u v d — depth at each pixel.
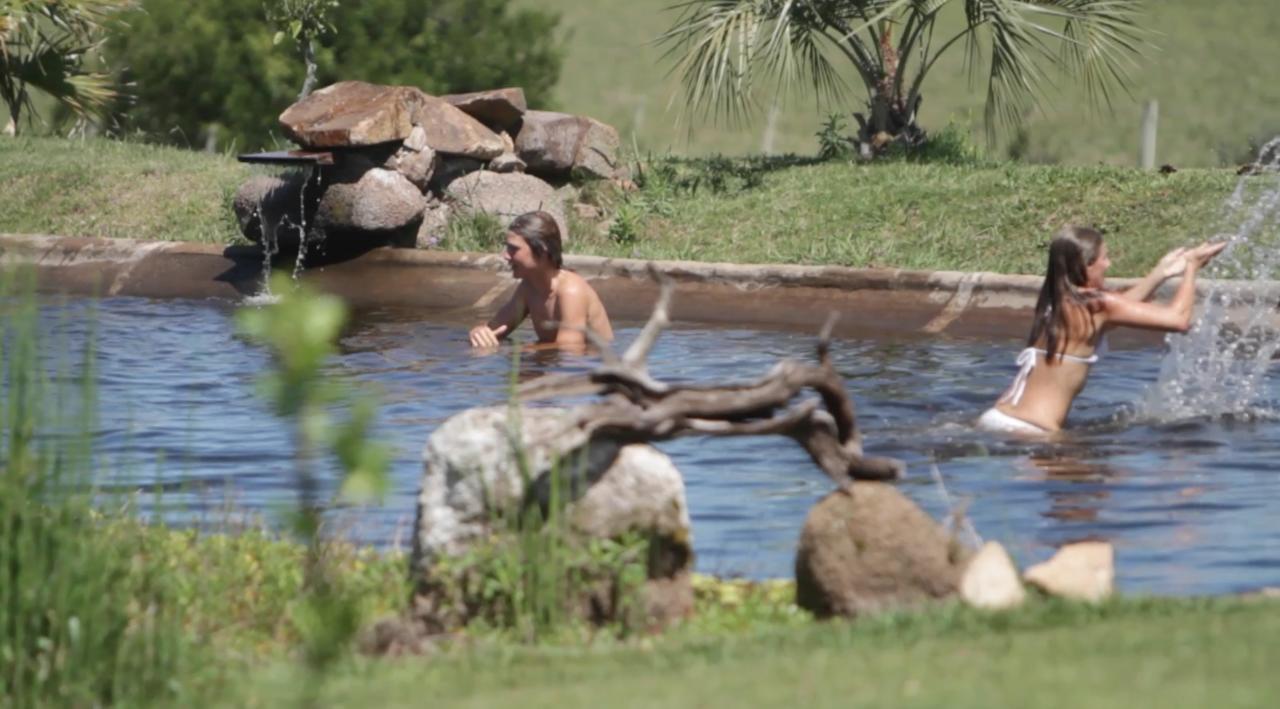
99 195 70.06
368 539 25.19
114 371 41.59
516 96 62.09
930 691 14.74
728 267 52.44
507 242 44.88
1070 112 132.38
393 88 59.38
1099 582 20.16
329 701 16.42
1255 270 50.25
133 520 22.70
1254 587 21.81
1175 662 15.22
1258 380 38.69
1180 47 149.25
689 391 21.11
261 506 27.14
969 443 32.06
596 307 45.28
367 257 58.44
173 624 19.16
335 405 35.59
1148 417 34.66
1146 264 51.50
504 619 20.23
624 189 64.25
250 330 11.74
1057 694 14.32
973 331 47.66
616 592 20.22
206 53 90.06
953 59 147.62
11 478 19.53
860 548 20.50
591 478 20.62
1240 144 120.19
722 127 133.75
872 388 38.09
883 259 54.19
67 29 69.56
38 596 18.52
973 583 19.66
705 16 66.94
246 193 60.81
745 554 24.42
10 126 89.06
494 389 38.09
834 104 137.75
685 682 15.95
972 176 61.59
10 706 17.56
